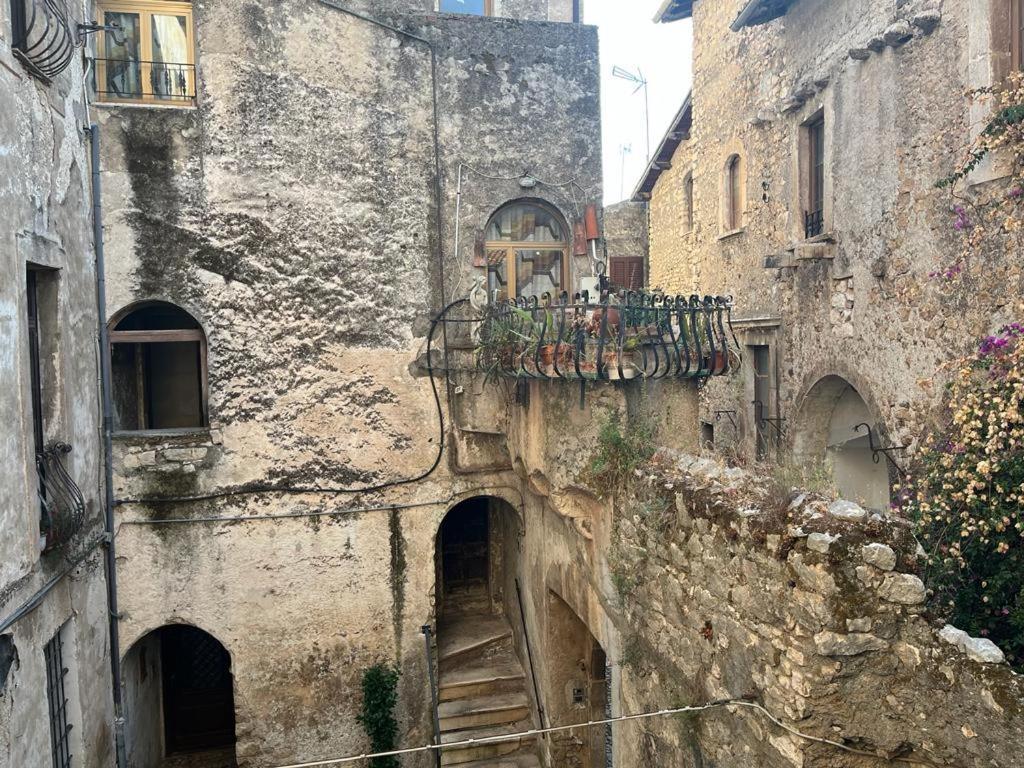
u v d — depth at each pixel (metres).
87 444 6.92
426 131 8.42
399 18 8.32
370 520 8.37
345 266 8.19
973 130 6.55
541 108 8.75
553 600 7.94
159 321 8.79
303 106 8.00
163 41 7.86
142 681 8.55
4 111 5.04
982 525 4.75
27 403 5.25
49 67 5.84
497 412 8.49
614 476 5.84
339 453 8.25
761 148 11.17
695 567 4.57
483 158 8.61
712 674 4.39
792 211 10.14
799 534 3.60
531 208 8.96
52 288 6.25
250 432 8.00
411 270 8.41
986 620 4.64
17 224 5.23
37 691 5.34
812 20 9.57
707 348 5.97
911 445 7.45
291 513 8.15
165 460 7.81
